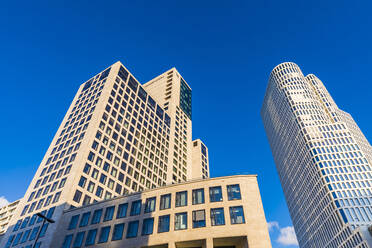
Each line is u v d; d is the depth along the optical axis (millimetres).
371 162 126625
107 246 38531
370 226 84125
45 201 54781
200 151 113688
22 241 49219
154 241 36188
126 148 73188
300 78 166625
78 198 52781
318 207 113062
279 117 168375
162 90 125688
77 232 43250
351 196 100250
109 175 62875
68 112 83750
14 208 95688
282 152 162875
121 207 43344
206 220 36094
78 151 61844
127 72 93188
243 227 34125
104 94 77125
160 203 40938
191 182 41750
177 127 108500
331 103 159500
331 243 101500
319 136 127438
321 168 113562
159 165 83750
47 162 67625
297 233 137375
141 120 86688
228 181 40125
